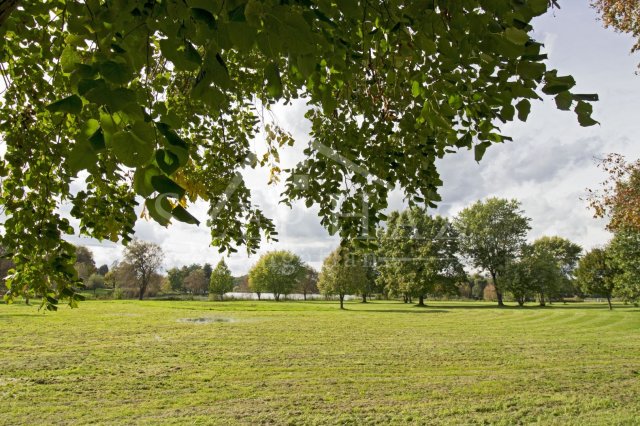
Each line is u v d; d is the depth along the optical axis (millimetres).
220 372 9695
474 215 42156
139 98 928
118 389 8227
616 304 44625
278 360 11109
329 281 38500
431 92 1554
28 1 1533
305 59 802
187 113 3221
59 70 2051
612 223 9086
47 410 6984
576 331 17938
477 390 8219
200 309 31891
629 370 9836
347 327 19453
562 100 1260
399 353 12242
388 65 2109
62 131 2488
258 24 738
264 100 3771
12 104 2520
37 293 2773
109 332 16406
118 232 3131
